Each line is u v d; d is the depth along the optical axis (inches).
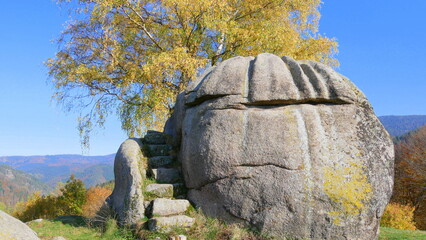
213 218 241.6
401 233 273.6
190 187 266.4
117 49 531.2
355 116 238.4
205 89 266.2
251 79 256.8
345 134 232.7
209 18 513.3
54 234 246.4
